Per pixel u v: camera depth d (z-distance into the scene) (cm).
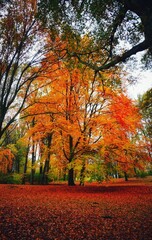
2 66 933
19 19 930
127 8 589
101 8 695
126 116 1541
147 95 1401
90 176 1435
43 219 673
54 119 1731
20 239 500
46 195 1202
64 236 529
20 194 1223
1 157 2612
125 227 600
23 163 3644
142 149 1551
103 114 1616
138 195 1239
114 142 1512
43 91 1869
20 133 3030
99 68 653
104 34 733
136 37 788
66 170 1794
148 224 621
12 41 938
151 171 4047
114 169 1514
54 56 1029
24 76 1205
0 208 802
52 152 1844
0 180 2620
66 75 1505
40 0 748
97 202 994
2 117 927
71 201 1016
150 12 483
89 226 611
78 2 732
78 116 1703
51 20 805
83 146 1638
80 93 1725
